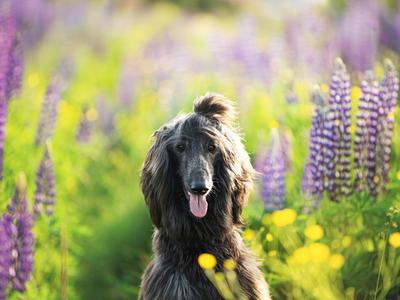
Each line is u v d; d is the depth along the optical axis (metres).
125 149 16.41
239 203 7.64
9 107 12.03
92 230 12.77
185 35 25.12
